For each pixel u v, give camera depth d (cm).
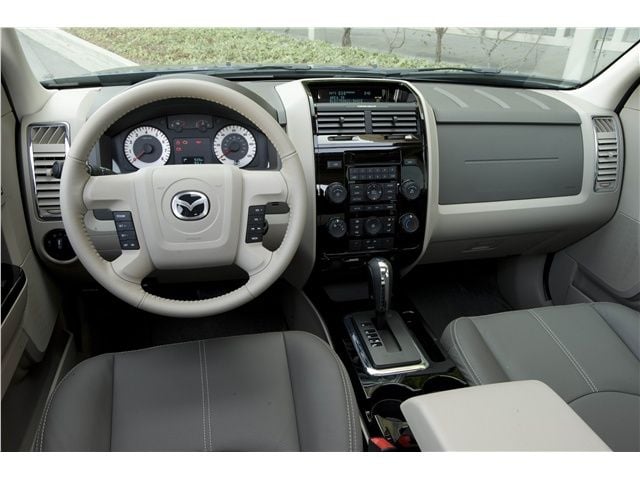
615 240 145
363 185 121
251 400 85
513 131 133
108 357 91
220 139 115
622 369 100
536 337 107
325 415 82
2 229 98
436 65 148
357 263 131
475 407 55
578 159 138
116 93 122
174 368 89
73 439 76
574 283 166
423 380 109
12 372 94
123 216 88
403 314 129
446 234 138
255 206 92
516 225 142
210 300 91
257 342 94
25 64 107
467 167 133
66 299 138
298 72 137
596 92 141
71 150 83
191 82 85
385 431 99
